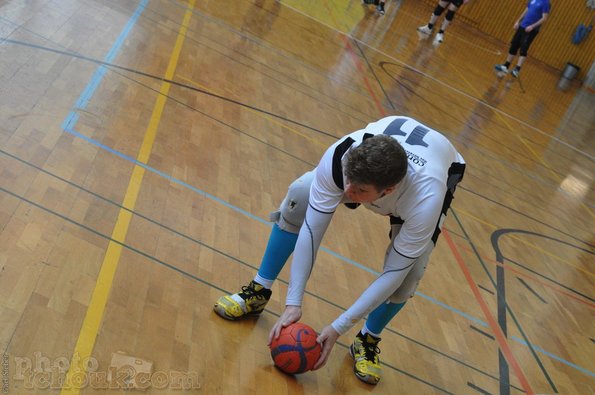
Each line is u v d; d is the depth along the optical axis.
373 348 2.74
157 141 3.88
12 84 3.69
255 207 3.67
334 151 2.14
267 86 5.92
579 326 4.23
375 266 3.71
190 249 2.98
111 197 3.08
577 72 17.45
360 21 11.71
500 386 3.11
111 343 2.18
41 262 2.42
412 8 16.39
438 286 3.88
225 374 2.29
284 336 2.38
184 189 3.49
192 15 7.07
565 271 5.11
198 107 4.70
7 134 3.17
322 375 2.58
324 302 3.09
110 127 3.76
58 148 3.27
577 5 17.48
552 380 3.39
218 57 6.06
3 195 2.71
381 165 1.85
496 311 3.90
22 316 2.12
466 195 5.79
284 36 8.05
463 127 7.97
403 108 7.43
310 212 2.21
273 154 4.53
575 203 7.19
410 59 10.40
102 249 2.67
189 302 2.61
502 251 4.90
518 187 6.77
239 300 2.61
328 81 7.05
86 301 2.33
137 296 2.49
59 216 2.75
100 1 6.06
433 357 3.10
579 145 10.14
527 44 13.00
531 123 10.07
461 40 15.12
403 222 2.24
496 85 11.74
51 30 4.76
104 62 4.66
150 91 4.56
